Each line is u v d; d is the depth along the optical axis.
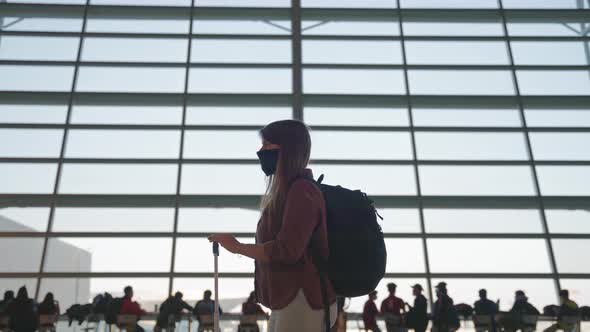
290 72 16.73
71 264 14.15
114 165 15.29
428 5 18.02
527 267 14.46
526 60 17.20
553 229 14.84
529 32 17.70
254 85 16.50
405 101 16.41
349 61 17.00
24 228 14.52
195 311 11.15
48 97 15.98
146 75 16.53
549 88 16.83
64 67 16.50
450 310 10.48
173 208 14.86
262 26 17.45
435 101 16.42
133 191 15.03
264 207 1.58
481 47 17.38
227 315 12.85
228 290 13.91
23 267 14.12
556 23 17.83
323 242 1.44
